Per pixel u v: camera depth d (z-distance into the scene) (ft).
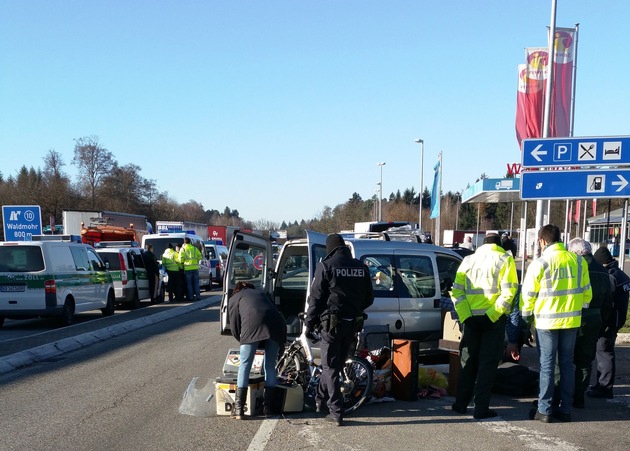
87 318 50.39
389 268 25.84
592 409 21.49
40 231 78.28
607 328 22.79
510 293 19.71
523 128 54.39
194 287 63.87
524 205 73.20
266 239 29.32
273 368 20.90
